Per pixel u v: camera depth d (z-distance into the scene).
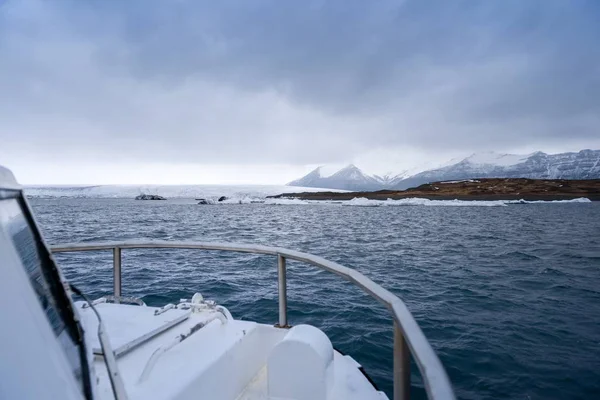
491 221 45.94
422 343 1.32
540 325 8.84
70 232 31.73
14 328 0.80
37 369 0.81
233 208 92.69
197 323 2.74
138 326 2.57
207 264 15.40
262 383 2.77
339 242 25.64
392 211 72.31
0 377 0.73
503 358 7.07
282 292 3.03
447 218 51.94
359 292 11.08
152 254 17.56
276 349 2.38
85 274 13.25
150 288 11.42
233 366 2.53
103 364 2.16
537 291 12.19
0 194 1.07
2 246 0.89
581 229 35.34
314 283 12.25
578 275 14.87
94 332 2.44
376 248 22.56
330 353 2.48
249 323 2.95
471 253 20.55
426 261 17.97
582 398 5.84
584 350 7.45
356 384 2.62
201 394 2.17
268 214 65.31
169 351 2.41
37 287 1.11
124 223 43.00
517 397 5.85
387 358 6.86
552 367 6.74
